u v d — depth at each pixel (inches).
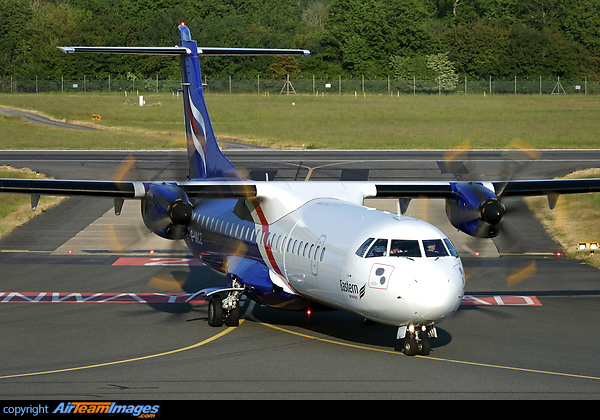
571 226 4955.7
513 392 1978.3
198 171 3590.1
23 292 3368.6
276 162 7618.1
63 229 4884.4
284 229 2701.8
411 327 2261.3
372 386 2032.5
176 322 2849.4
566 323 2810.0
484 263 4028.1
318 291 2492.6
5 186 2783.0
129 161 7731.3
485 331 2687.0
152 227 2753.4
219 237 3093.0
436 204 5511.8
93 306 3120.1
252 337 2608.3
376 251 2279.8
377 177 6638.8
